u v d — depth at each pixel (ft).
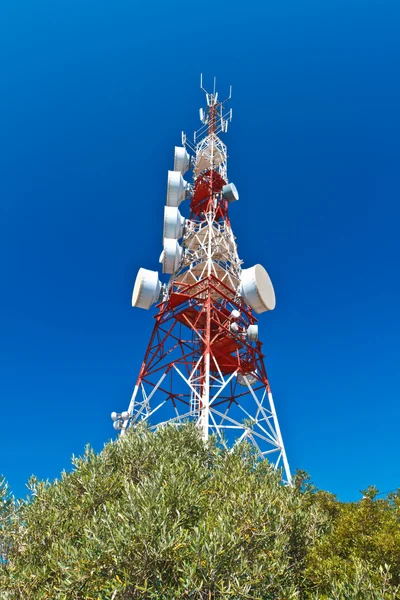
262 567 35.53
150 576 33.60
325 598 32.94
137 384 86.38
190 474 49.19
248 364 93.66
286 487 47.96
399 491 62.28
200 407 84.43
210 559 32.37
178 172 114.62
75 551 36.45
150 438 58.13
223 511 39.75
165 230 102.17
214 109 132.26
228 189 107.55
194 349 93.40
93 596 34.55
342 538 40.11
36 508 50.16
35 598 38.52
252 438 70.44
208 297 87.61
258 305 89.51
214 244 100.22
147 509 35.45
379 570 33.40
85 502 48.21
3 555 47.06
